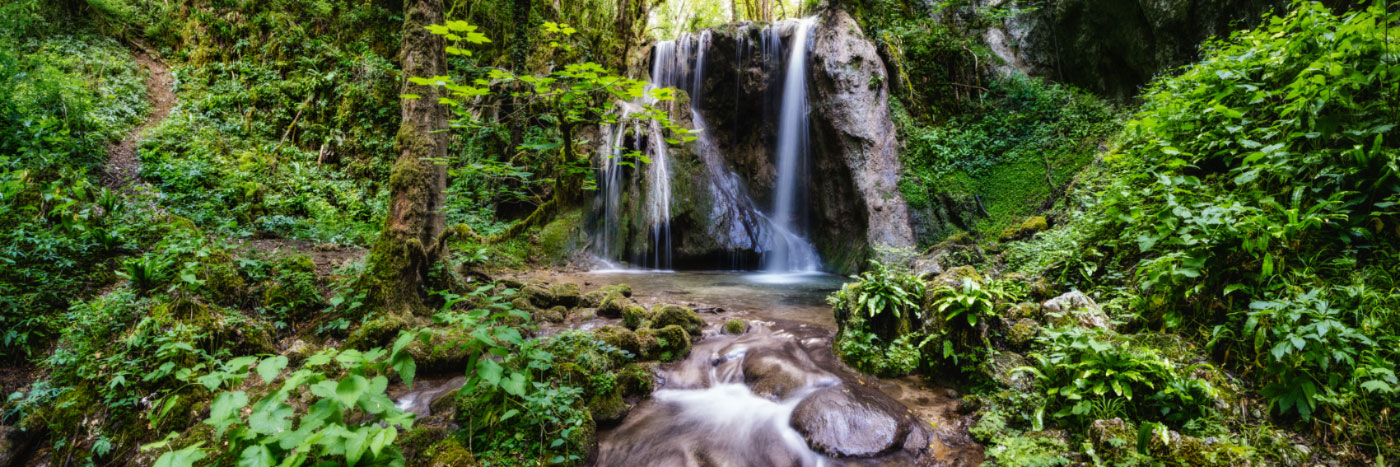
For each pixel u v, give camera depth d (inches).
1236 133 164.1
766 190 524.7
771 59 510.0
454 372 170.1
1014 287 191.3
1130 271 177.0
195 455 83.9
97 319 155.3
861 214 416.5
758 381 171.8
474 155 434.6
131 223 221.6
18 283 167.9
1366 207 132.3
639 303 285.9
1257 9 307.9
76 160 285.0
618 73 574.6
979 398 148.0
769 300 307.6
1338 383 110.7
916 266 298.0
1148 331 152.3
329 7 465.1
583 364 157.6
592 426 135.0
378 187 413.4
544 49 510.0
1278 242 135.6
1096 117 389.4
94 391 136.0
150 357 144.4
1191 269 139.7
